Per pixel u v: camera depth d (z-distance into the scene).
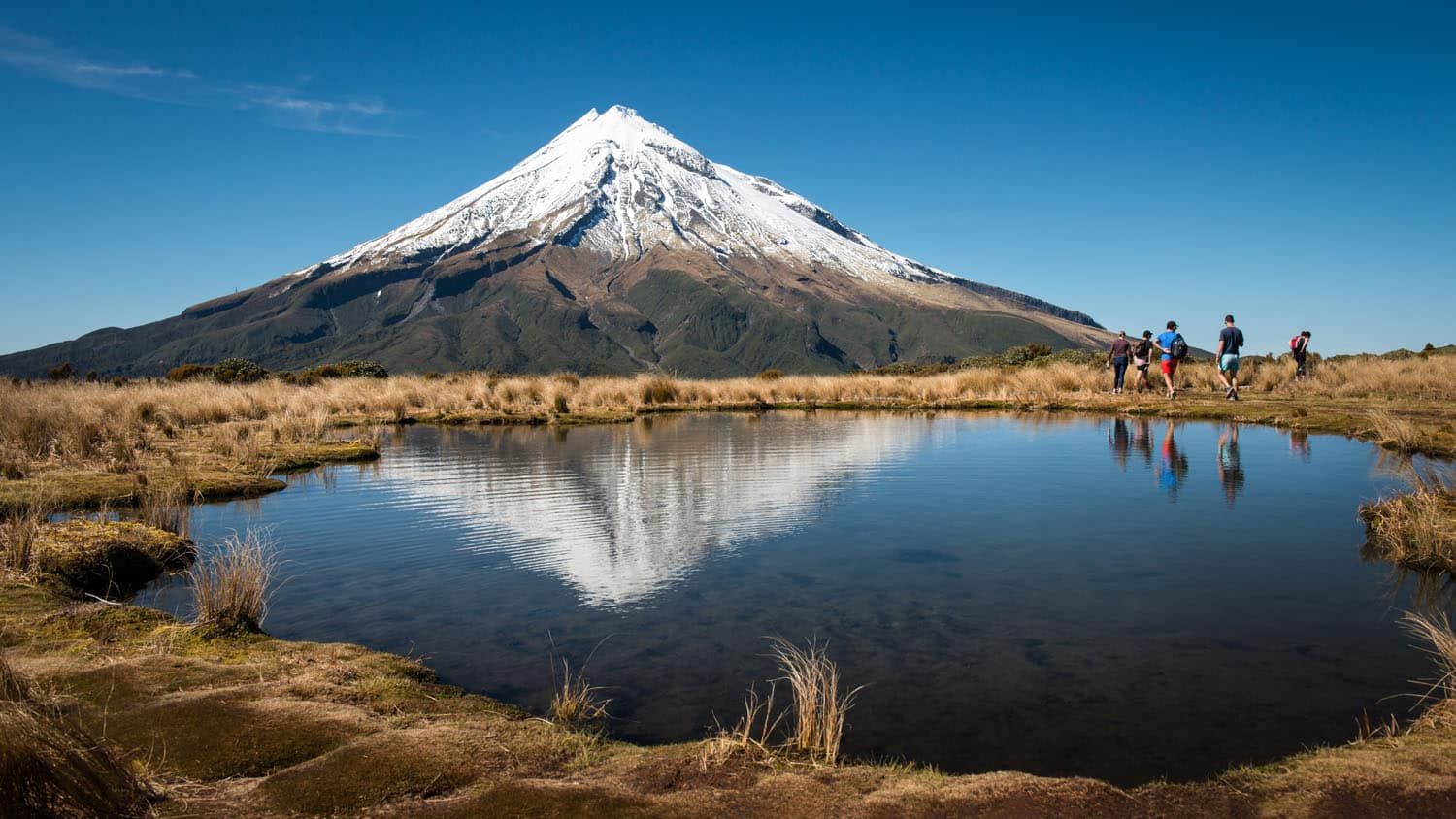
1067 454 13.23
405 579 6.71
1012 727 4.01
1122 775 3.54
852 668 4.76
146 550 7.21
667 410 25.44
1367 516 8.02
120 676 4.37
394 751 3.54
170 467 12.14
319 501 10.25
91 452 12.98
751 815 3.03
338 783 3.25
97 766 3.01
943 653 4.95
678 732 4.03
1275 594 5.96
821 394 27.75
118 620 5.42
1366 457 11.87
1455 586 6.07
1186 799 3.14
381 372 43.09
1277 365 26.19
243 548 6.70
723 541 7.85
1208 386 24.50
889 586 6.30
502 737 3.77
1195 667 4.69
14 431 13.65
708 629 5.45
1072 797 3.16
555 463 13.38
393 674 4.60
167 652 4.83
